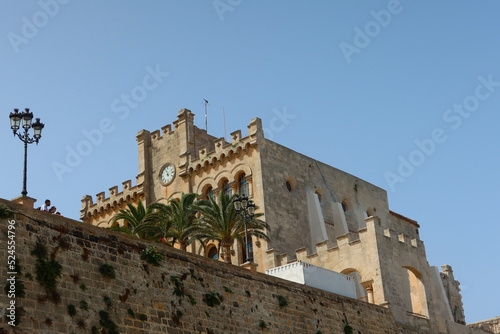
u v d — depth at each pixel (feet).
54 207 136.56
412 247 203.92
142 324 114.11
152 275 120.06
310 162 242.78
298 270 166.61
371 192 266.98
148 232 191.01
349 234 196.65
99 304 108.99
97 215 257.55
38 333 98.68
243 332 132.67
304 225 229.86
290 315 146.00
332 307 159.74
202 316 125.70
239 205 161.17
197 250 225.97
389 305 185.68
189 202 197.47
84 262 109.60
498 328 250.57
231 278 136.36
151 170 249.75
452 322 210.59
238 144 228.02
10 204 103.30
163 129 251.60
